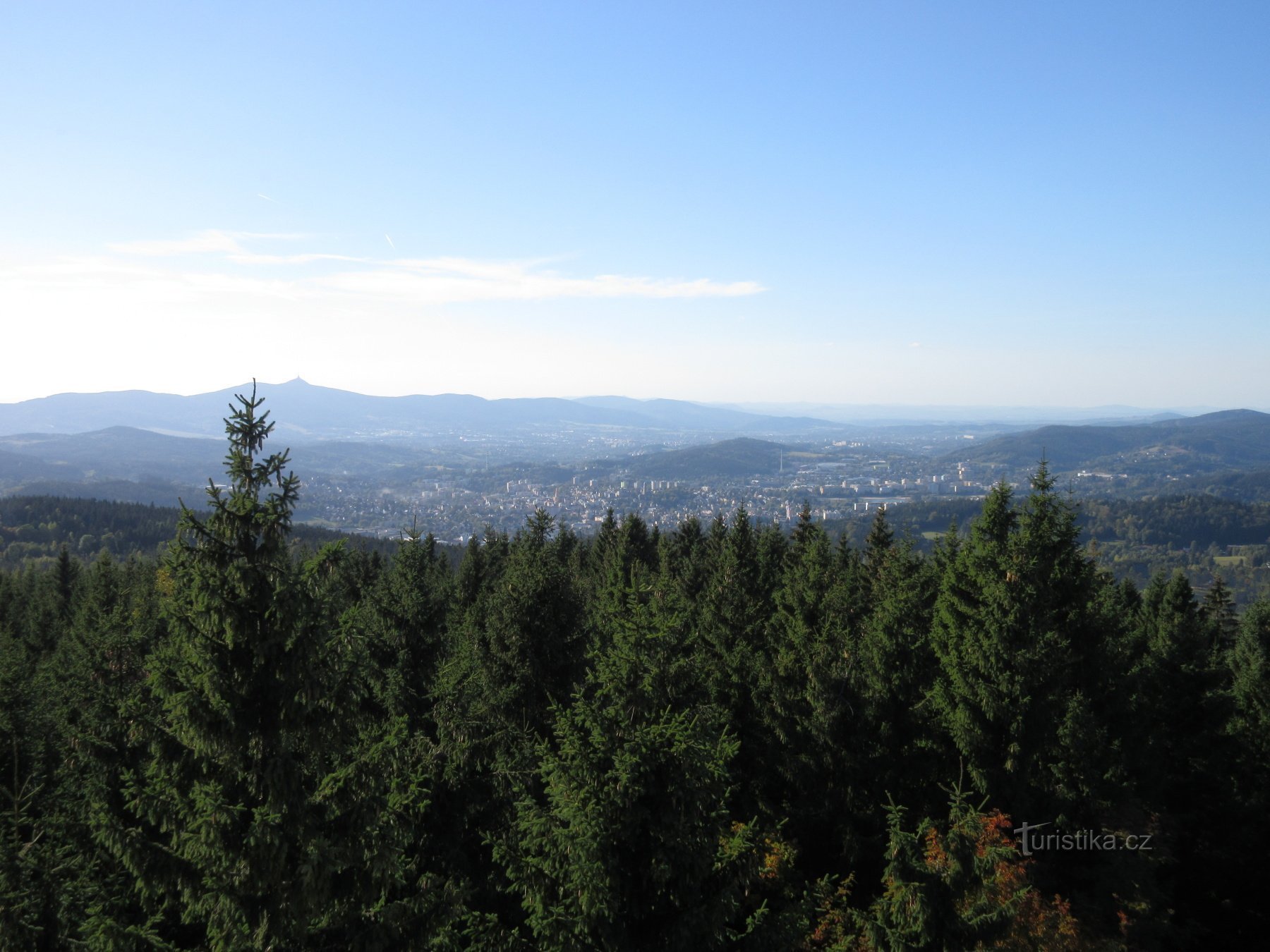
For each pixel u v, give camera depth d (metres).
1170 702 29.66
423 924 11.20
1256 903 23.97
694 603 38.06
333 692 11.02
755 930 12.52
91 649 21.98
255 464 10.95
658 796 12.45
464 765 16.66
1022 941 14.62
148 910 13.16
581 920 11.41
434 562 46.41
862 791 21.66
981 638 22.00
